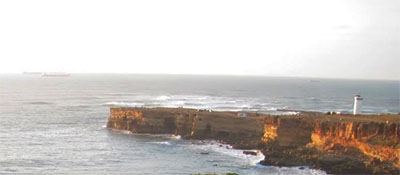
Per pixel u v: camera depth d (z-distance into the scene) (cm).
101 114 16862
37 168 8038
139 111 12306
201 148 10006
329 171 7638
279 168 8012
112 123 13100
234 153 9406
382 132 7838
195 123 11169
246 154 9256
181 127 11550
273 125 9488
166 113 11894
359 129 8081
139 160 8800
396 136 7594
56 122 14362
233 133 10588
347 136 8206
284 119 9212
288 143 9000
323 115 10138
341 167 7594
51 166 8212
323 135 8550
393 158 7369
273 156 8556
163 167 8219
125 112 12706
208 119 11044
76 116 16125
